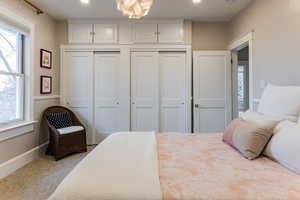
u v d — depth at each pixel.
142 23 3.71
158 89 3.78
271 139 1.40
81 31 3.70
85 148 3.32
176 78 3.80
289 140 1.22
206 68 3.71
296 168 1.11
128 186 0.94
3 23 2.37
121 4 1.62
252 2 2.83
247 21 3.00
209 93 3.72
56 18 3.62
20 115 2.81
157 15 3.49
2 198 1.88
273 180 1.02
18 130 2.62
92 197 0.89
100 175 1.05
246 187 0.94
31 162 2.84
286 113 1.57
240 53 5.38
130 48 3.73
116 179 1.00
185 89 3.78
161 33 3.71
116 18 3.64
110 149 1.53
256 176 1.07
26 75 2.88
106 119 3.81
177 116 3.81
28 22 2.85
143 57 3.76
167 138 1.98
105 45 3.71
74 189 0.93
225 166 1.23
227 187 0.94
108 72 3.78
